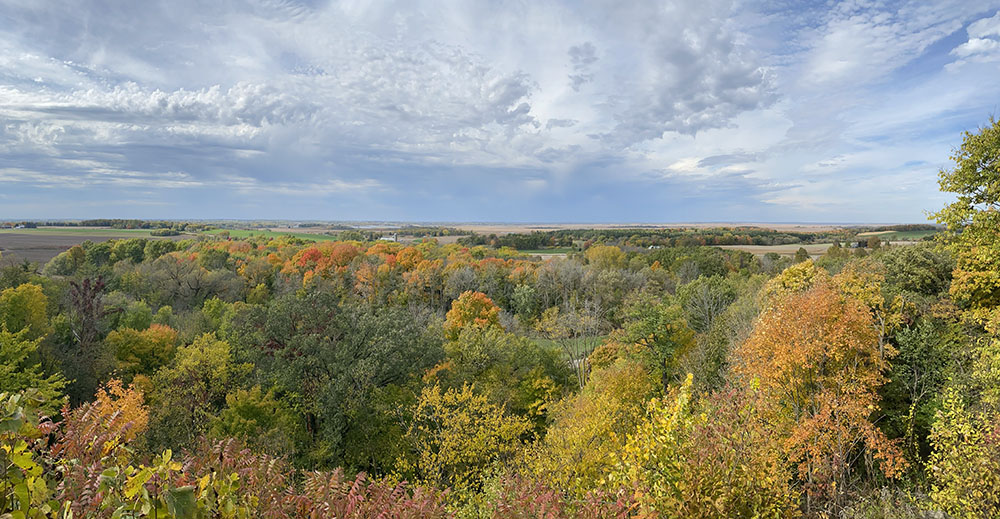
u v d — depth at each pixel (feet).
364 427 93.76
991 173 58.59
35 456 12.23
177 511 10.79
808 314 58.59
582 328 168.45
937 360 59.67
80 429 14.24
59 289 163.53
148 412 80.43
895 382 61.05
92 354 118.21
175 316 184.14
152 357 136.87
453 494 63.21
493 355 132.05
